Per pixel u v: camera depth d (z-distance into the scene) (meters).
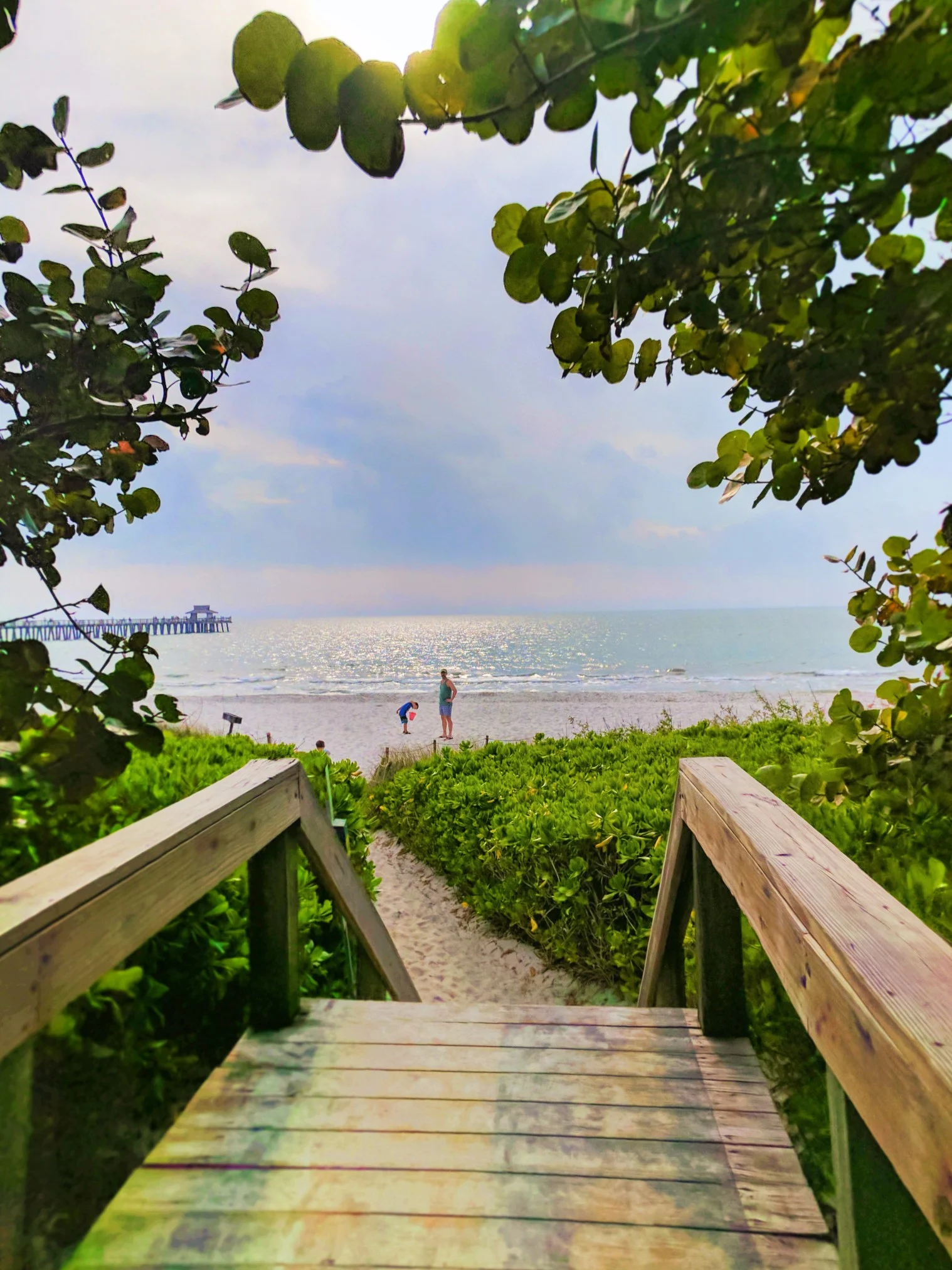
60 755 1.45
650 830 4.29
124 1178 1.59
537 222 0.84
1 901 1.04
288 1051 1.87
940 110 0.62
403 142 0.74
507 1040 1.91
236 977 2.13
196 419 1.55
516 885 5.16
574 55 0.65
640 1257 1.25
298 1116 1.60
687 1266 1.23
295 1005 2.04
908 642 1.63
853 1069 0.87
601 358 0.96
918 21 0.60
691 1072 1.76
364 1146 1.51
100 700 1.48
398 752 11.17
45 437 1.51
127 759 1.51
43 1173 1.39
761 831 1.41
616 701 26.09
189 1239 1.28
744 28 0.59
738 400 0.95
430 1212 1.34
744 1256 1.25
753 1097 1.66
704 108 0.68
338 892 2.46
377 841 8.14
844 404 0.79
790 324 0.80
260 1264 1.24
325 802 4.52
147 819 1.49
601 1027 1.97
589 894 4.50
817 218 0.69
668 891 2.27
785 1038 1.73
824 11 0.60
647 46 0.62
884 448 0.81
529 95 0.68
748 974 1.98
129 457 1.69
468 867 5.99
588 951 4.50
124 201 1.41
